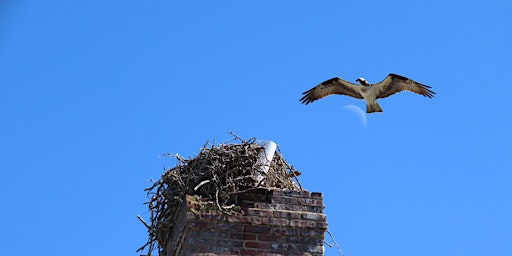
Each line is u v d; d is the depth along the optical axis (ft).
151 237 50.01
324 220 46.68
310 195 47.93
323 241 46.26
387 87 60.95
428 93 60.44
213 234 45.50
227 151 48.55
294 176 50.96
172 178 49.01
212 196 47.19
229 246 45.27
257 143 50.03
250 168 48.34
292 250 45.65
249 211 46.47
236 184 47.96
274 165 50.01
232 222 45.96
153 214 49.93
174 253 47.37
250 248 45.37
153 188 49.67
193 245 44.98
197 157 48.98
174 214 48.88
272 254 45.34
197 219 45.62
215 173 47.80
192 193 47.67
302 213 46.80
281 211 46.73
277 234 45.98
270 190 47.75
